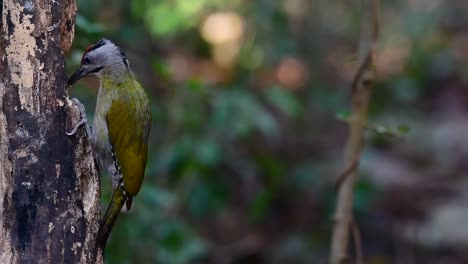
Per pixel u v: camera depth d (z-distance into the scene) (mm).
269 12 17297
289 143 18016
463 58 23781
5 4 7512
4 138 7523
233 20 19516
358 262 10133
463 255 16172
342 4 21031
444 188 18422
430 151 20031
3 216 7520
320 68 19734
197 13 17531
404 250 16453
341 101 18938
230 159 14195
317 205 16766
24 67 7555
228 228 16562
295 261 15594
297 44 19234
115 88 8852
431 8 24859
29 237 7539
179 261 11539
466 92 22422
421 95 22375
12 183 7523
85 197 7848
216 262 16094
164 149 12695
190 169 12633
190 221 16062
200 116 12828
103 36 9812
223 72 18703
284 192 16766
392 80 20625
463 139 20359
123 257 10945
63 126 7703
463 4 25078
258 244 16297
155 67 11305
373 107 19609
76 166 7785
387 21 23141
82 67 8922
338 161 16938
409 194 18016
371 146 17938
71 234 7688
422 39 22969
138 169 8711
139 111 8805
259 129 14273
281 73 20016
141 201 11000
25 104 7562
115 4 14109
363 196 14562
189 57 17891
